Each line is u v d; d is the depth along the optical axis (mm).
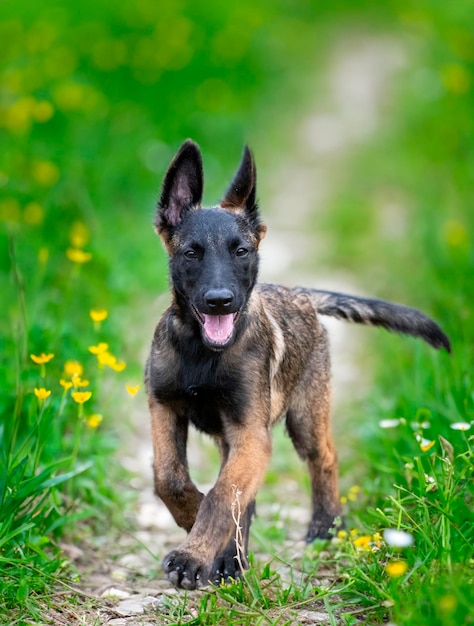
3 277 10867
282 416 7137
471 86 20219
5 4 20500
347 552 6461
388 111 21109
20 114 13578
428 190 15984
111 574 6555
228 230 6504
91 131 15414
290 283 12727
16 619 5543
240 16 24219
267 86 21641
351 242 14234
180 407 6473
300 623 5535
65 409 7883
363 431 8484
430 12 28078
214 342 6094
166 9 21734
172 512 6285
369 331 11609
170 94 18234
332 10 29344
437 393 7805
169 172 6773
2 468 6340
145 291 12078
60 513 6820
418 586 5336
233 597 5836
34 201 12742
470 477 6316
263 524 7480
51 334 8922
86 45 18859
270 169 17703
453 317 9656
